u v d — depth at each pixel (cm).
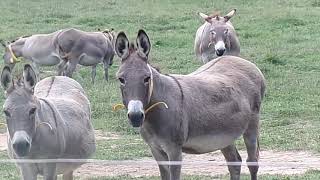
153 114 1293
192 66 3138
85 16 4528
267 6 4816
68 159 1338
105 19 4425
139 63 1265
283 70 2997
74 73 3128
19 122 1194
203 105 1371
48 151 1272
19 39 3175
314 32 3900
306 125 2147
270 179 1600
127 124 2170
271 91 2573
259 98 1512
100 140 2025
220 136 1409
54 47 3077
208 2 5069
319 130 2075
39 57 3116
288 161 1792
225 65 1509
